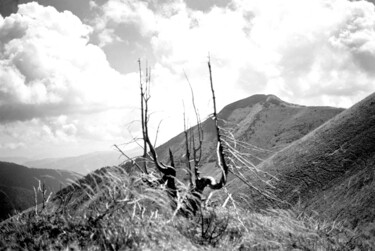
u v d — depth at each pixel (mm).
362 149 86875
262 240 4906
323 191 78688
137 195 4012
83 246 3287
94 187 3898
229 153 6090
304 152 101375
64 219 3688
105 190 3984
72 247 3217
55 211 3836
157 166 5570
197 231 4656
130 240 3418
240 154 6047
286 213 5898
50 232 3490
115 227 3631
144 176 4750
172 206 4828
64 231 3510
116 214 3881
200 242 4324
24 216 3680
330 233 6477
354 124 102000
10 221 3604
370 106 105438
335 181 80000
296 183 87125
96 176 3973
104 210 3883
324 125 117375
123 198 4008
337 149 92938
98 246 3271
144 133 5777
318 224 6516
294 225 5805
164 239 3762
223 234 4754
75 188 3875
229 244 4488
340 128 104875
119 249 3232
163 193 4562
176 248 3680
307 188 83062
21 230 3475
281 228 5625
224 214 5312
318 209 71875
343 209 64375
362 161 81312
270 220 5727
